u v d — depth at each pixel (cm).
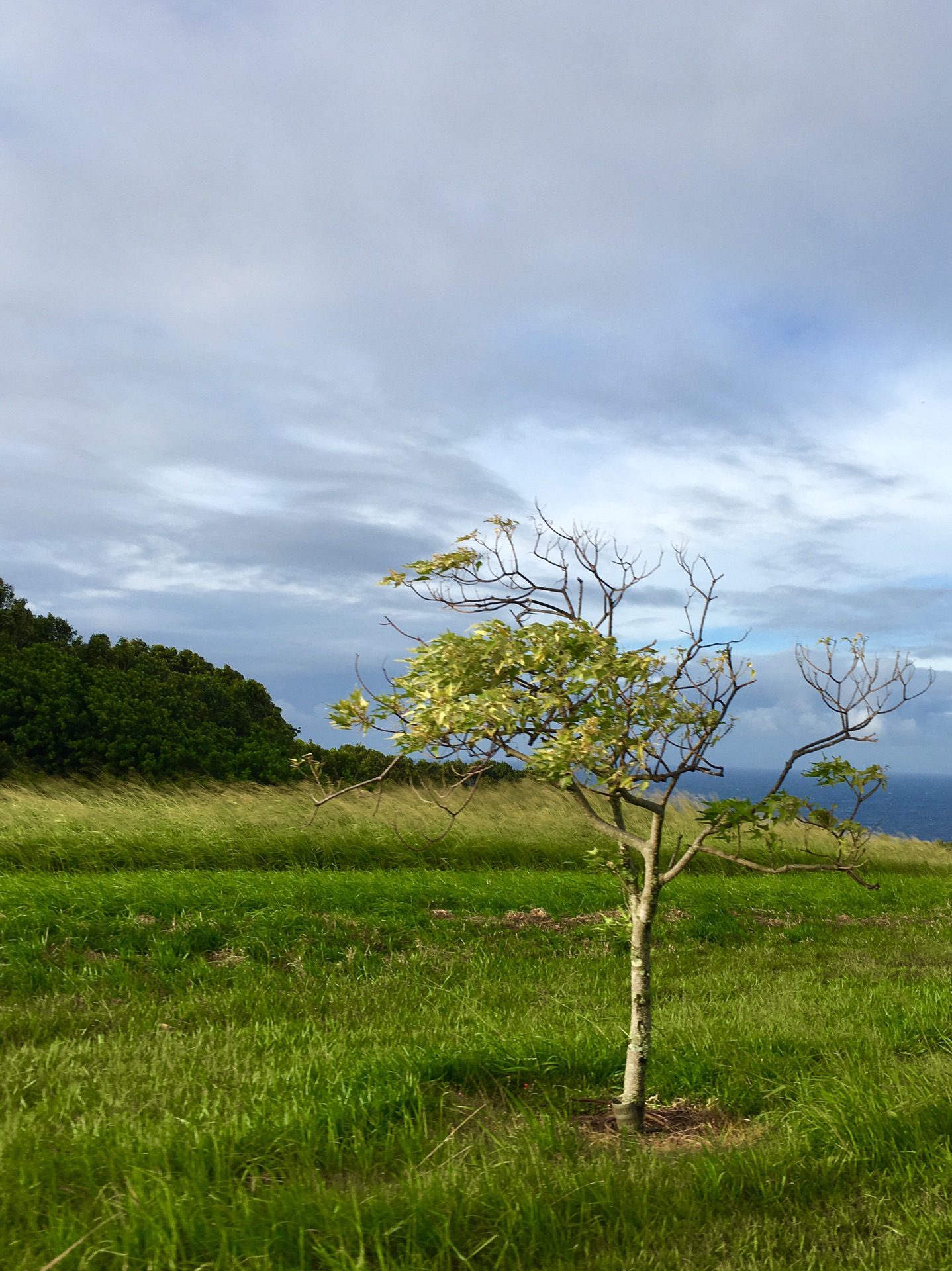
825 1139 372
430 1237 282
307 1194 297
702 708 389
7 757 1688
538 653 361
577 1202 312
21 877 952
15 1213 285
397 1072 429
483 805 1579
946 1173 340
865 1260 289
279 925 827
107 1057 465
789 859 1538
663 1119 423
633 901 421
